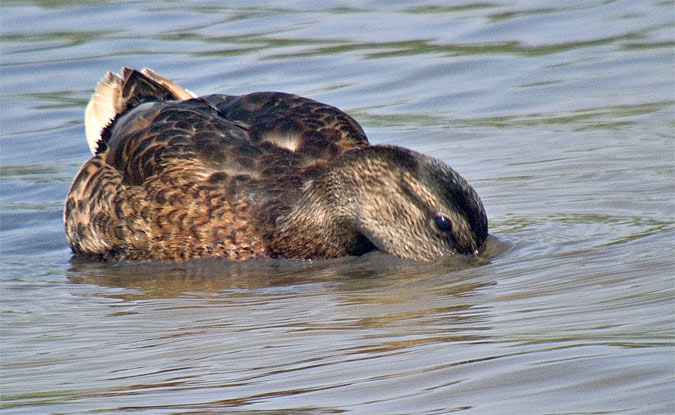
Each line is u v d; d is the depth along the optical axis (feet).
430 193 42.80
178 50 69.15
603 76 63.41
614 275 36.81
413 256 43.32
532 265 39.65
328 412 25.93
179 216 44.93
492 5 76.64
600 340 29.09
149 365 31.35
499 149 54.19
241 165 45.34
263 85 63.26
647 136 54.03
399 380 27.81
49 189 53.11
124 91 51.65
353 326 33.68
